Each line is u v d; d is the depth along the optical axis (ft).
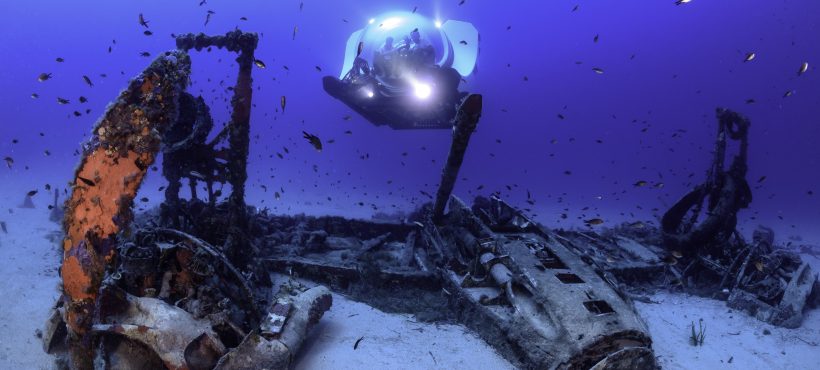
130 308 13.80
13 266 24.23
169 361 12.12
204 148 21.47
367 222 33.45
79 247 10.11
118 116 10.24
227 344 14.79
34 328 17.26
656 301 24.02
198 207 24.22
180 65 11.17
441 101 36.14
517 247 20.81
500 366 16.47
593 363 14.06
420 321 20.04
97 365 12.83
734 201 26.73
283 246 27.58
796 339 19.72
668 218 30.19
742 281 24.49
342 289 23.38
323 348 17.44
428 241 28.55
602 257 27.43
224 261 15.83
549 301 16.10
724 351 18.61
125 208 10.48
